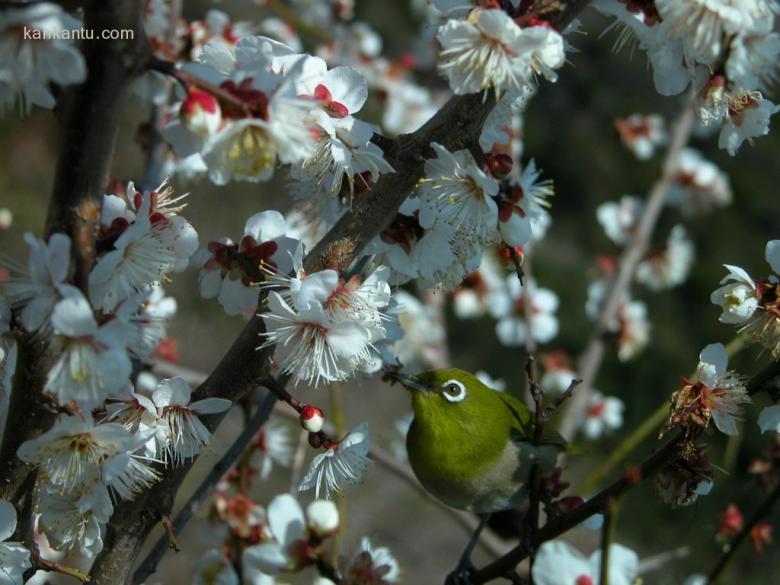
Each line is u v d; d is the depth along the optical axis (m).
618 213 0.81
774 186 1.48
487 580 0.47
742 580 1.07
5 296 0.41
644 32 0.43
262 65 0.41
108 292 0.42
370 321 0.43
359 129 0.43
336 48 0.80
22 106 0.40
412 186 0.43
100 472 0.42
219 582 0.53
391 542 1.08
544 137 1.52
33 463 0.42
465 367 1.34
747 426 1.15
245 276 0.45
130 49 0.40
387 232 0.45
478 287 0.70
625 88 1.54
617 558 0.46
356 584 0.49
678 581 0.87
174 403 0.43
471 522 0.61
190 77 0.40
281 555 0.50
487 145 0.46
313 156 0.43
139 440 0.42
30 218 1.28
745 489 0.52
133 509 0.44
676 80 0.44
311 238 0.47
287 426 0.59
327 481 0.44
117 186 0.52
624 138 0.83
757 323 0.45
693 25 0.42
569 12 0.43
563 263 1.44
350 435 0.44
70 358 0.40
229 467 0.48
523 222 0.45
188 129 0.40
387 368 0.55
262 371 0.44
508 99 0.45
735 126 0.44
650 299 1.40
